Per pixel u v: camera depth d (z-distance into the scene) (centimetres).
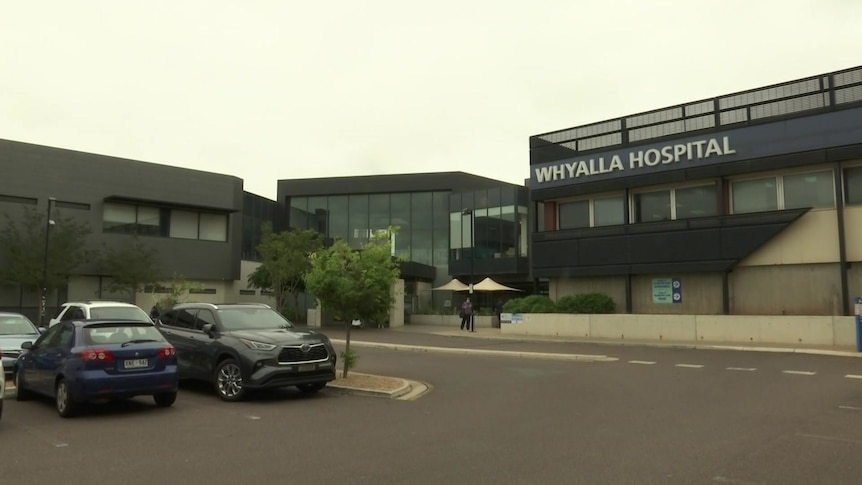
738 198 2592
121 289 3697
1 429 945
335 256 1468
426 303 4800
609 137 2905
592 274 2897
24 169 3550
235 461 740
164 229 4125
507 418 1017
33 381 1167
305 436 884
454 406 1147
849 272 2308
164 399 1137
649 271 2719
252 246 4856
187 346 1339
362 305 1450
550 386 1400
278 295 4134
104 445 832
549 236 3059
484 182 5231
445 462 727
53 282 3328
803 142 2364
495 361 1967
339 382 1396
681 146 2658
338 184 5219
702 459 729
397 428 940
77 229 3553
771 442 814
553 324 2891
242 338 1234
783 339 2272
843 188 2320
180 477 671
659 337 2564
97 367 1035
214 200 4300
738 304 2547
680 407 1098
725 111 2562
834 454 749
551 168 3075
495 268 4547
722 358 1933
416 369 1753
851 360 1812
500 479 654
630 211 2873
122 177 3919
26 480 664
